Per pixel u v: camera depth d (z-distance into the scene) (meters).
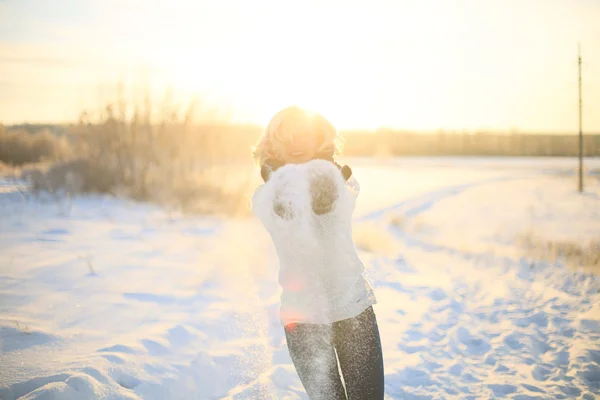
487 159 95.94
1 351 3.65
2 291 5.29
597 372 4.09
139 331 4.27
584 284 7.20
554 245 11.00
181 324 4.44
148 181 13.23
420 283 7.16
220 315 4.83
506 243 12.66
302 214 2.18
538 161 88.12
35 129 22.06
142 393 3.23
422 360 4.27
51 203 11.75
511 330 5.09
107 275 6.11
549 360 4.36
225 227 10.20
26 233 8.63
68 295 5.24
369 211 18.94
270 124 2.29
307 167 2.19
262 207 2.24
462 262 9.17
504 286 7.10
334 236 2.22
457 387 3.79
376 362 2.28
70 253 7.27
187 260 7.14
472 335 4.95
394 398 3.59
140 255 7.34
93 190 13.15
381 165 63.28
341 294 2.25
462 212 20.72
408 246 11.37
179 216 11.20
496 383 3.85
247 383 3.60
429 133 157.88
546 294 6.62
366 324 2.29
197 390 3.42
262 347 4.18
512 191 32.47
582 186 34.50
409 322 5.30
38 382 3.10
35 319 4.45
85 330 4.23
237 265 6.86
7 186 13.66
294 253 2.23
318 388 2.27
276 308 5.11
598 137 124.00
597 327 5.21
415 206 22.06
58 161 14.47
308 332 2.23
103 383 3.15
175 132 14.23
